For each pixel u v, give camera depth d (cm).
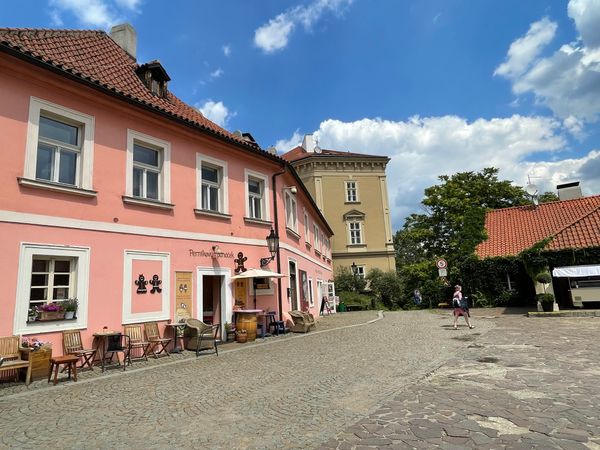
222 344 1313
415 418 523
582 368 765
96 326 1020
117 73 1341
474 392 630
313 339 1364
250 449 452
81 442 486
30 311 904
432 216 3725
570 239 1950
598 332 1232
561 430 465
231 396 668
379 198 4203
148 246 1185
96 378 836
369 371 816
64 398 680
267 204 1686
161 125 1271
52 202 975
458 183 3697
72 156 1066
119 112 1160
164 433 509
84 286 1010
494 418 511
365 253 4075
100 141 1104
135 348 1091
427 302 3194
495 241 2569
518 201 3688
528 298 2375
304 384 730
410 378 741
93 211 1059
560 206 2597
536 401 574
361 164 4231
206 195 1455
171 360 1042
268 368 889
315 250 2727
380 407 575
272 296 1625
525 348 1008
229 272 1445
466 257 2539
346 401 615
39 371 820
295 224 2123
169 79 1502
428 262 3550
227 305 1416
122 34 1661
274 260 1670
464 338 1241
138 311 1127
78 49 1294
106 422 555
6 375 809
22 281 895
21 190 921
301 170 4244
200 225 1365
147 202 1195
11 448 473
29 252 916
